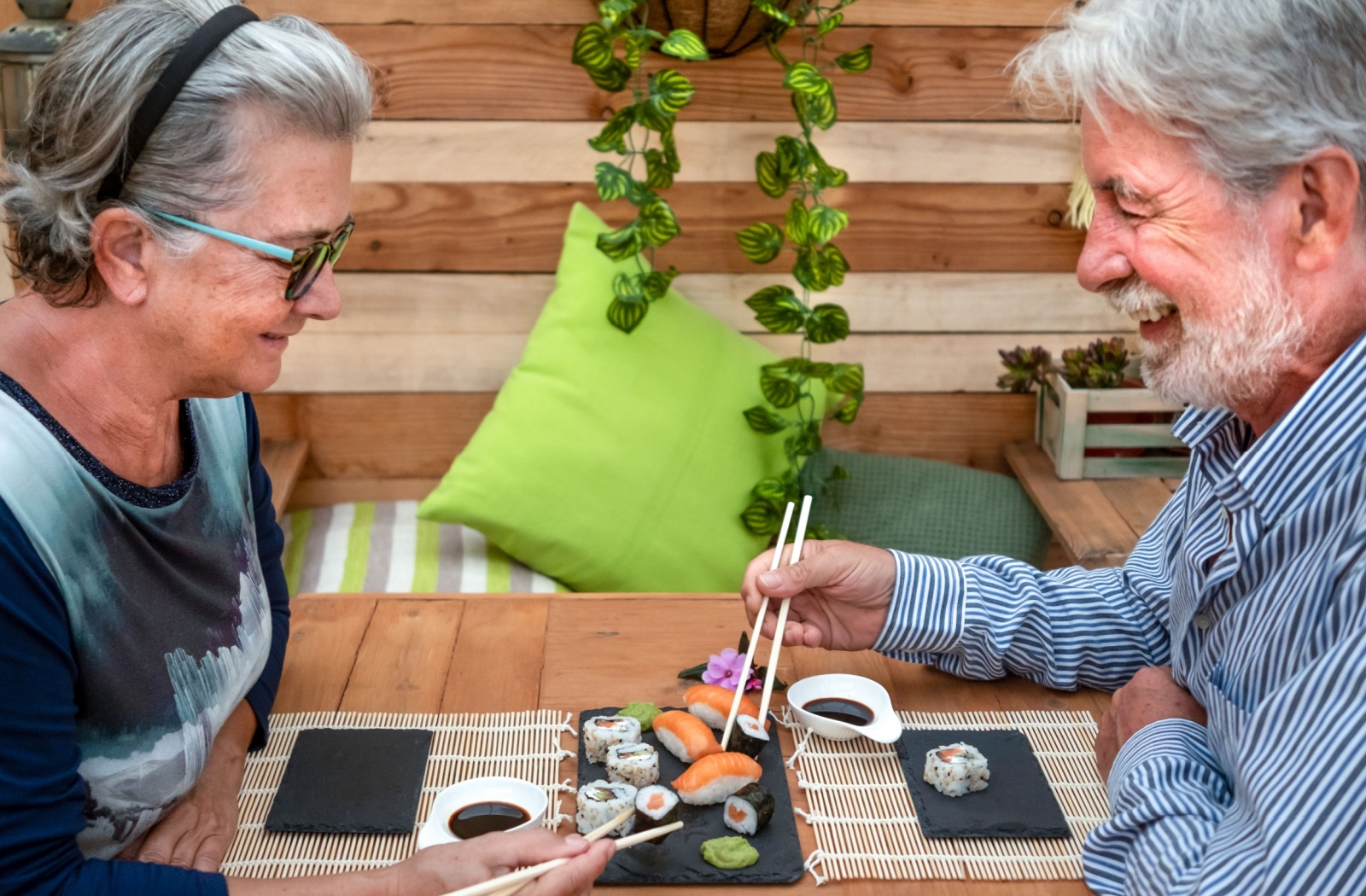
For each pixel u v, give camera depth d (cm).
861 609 153
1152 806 115
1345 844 97
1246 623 120
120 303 109
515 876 108
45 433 108
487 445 244
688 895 117
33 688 104
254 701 138
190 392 116
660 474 249
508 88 254
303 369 271
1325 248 105
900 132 262
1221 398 117
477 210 262
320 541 261
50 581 107
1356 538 107
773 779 133
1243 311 109
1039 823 127
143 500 117
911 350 278
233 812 127
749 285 271
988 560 159
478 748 138
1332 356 112
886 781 134
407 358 272
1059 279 274
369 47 250
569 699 149
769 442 259
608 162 247
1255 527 119
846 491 272
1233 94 101
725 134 260
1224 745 121
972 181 266
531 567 252
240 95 102
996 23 255
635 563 247
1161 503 252
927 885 119
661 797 123
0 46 202
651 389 251
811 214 243
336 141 109
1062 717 148
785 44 255
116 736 117
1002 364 279
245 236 106
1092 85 108
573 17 251
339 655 158
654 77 236
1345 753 97
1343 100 100
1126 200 110
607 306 252
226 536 133
